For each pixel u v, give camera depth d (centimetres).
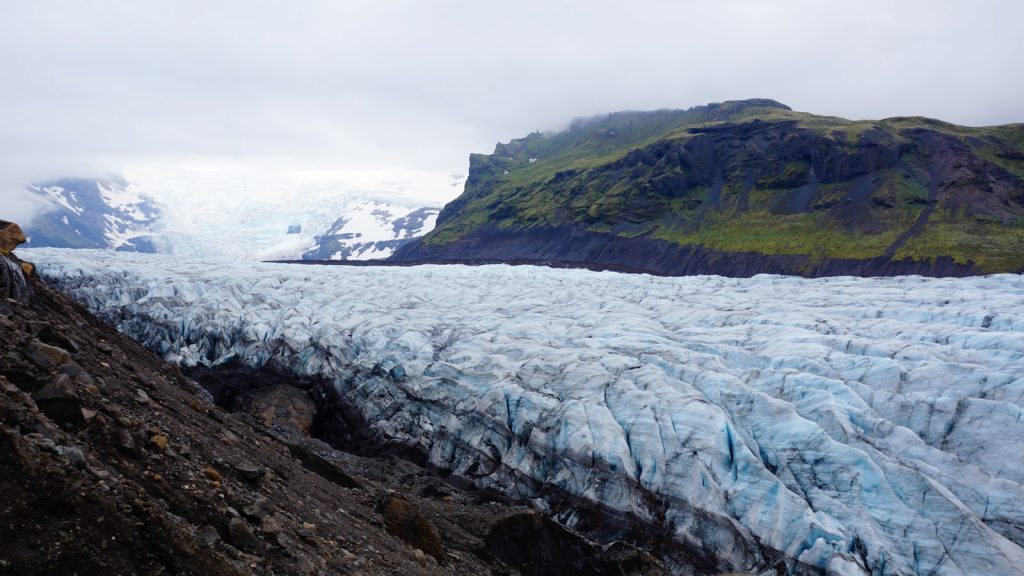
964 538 2972
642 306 6931
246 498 1316
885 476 3312
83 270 7350
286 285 7925
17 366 1158
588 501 3750
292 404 5275
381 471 3341
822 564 3067
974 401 3597
